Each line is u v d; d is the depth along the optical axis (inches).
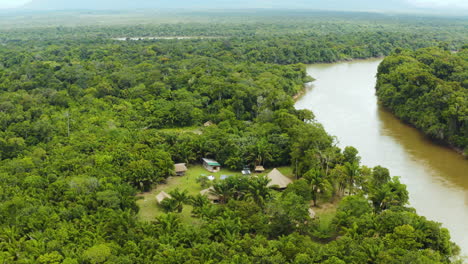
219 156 3961.6
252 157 3853.3
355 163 3267.7
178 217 2810.0
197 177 3688.5
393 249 2171.5
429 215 3112.7
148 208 3159.5
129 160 3668.8
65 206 2896.2
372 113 5925.2
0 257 2249.0
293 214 2635.3
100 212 2792.8
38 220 2637.8
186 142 4072.3
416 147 4566.9
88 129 4480.8
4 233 2501.2
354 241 2341.3
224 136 4180.6
